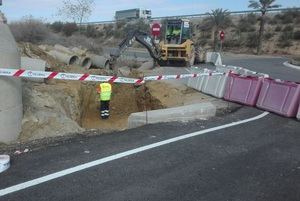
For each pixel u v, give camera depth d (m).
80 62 12.59
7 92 5.07
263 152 4.37
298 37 32.56
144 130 5.09
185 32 16.80
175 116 5.75
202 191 3.26
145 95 10.12
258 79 7.25
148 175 3.55
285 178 3.62
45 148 4.27
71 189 3.21
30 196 3.08
